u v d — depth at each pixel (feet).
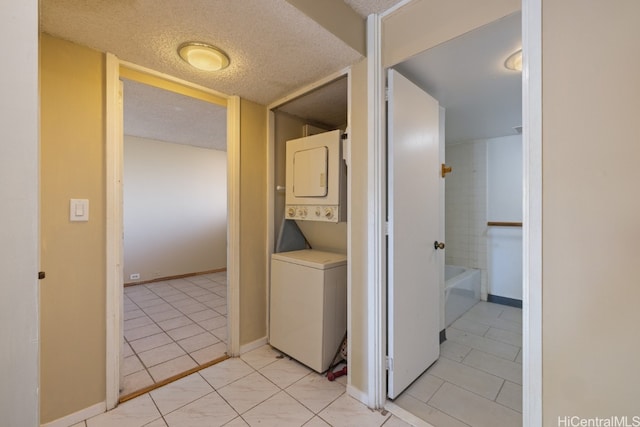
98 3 3.82
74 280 4.83
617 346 2.90
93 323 5.02
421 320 6.13
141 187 13.82
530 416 3.42
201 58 5.15
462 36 4.28
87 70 4.95
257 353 7.30
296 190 7.47
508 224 10.61
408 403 5.33
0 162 1.51
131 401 5.37
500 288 10.96
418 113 5.90
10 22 1.56
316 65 5.58
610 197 2.92
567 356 3.18
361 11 5.08
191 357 7.03
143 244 13.91
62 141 4.71
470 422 4.86
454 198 11.96
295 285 6.84
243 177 7.29
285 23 4.32
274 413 5.07
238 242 7.18
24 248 1.57
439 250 7.26
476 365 6.63
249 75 6.02
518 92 6.81
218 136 12.71
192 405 5.27
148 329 8.70
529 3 3.40
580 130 3.08
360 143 5.46
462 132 10.35
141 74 5.84
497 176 11.03
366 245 5.37
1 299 1.51
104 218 5.16
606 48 2.93
